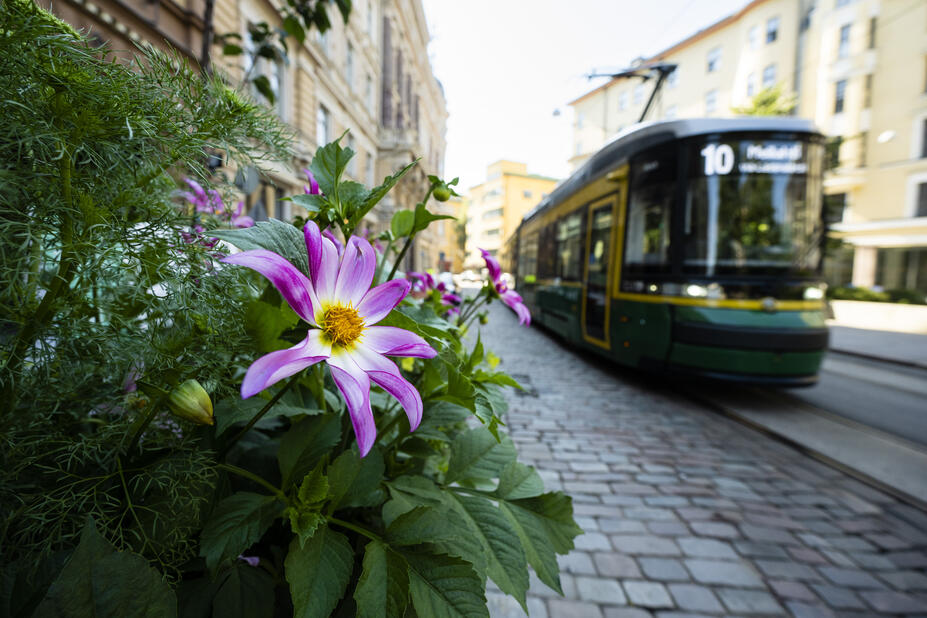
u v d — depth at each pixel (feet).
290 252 1.91
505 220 230.68
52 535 1.63
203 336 1.97
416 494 2.42
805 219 17.35
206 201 2.78
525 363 26.18
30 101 1.67
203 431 2.13
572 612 6.93
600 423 15.78
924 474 11.98
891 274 67.26
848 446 13.92
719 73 100.17
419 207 2.62
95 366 2.02
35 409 1.82
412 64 98.94
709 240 17.15
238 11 28.91
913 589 7.59
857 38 71.46
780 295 16.58
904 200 66.64
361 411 1.67
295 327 2.00
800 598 7.34
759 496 10.69
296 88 39.96
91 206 1.80
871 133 69.82
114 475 1.83
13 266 1.65
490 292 4.13
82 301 1.90
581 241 27.07
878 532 9.22
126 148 1.93
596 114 138.00
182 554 1.85
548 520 2.63
